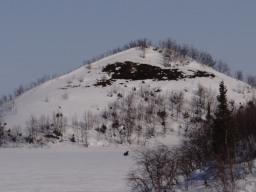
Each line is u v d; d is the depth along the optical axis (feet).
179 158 175.22
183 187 155.33
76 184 233.35
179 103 556.92
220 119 218.79
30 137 486.38
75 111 547.90
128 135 492.13
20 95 655.35
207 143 215.51
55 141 484.74
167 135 495.82
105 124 518.37
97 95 594.24
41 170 293.02
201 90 590.96
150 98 581.94
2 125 522.06
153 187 162.81
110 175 264.31
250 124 214.48
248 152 178.19
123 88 616.39
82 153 416.67
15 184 236.43
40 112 547.08
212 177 155.53
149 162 178.19
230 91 606.55
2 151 442.50
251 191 136.56
